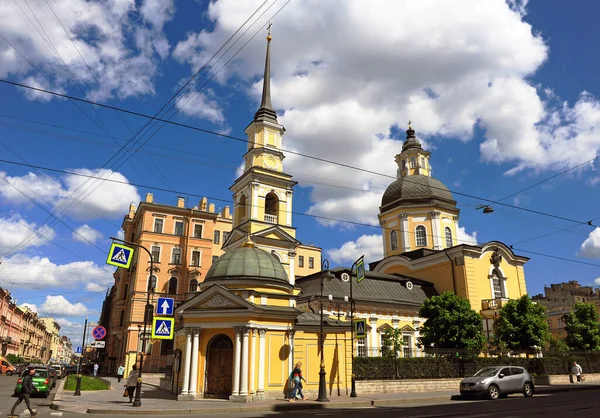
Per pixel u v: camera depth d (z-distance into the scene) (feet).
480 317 117.60
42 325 398.01
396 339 114.21
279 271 90.53
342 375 88.69
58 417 56.90
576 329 152.25
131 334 168.04
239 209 144.05
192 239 190.60
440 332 114.83
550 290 310.24
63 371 202.28
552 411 57.11
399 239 174.29
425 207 171.32
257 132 147.02
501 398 82.07
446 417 52.13
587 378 132.36
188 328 80.28
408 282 149.18
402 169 195.72
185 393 77.36
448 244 169.78
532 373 121.49
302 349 85.81
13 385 123.03
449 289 151.33
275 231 132.87
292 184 144.05
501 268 156.56
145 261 179.52
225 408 65.05
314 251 250.78
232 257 88.94
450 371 105.70
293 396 77.56
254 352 77.71
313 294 125.90
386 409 65.31
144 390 102.32
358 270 93.86
